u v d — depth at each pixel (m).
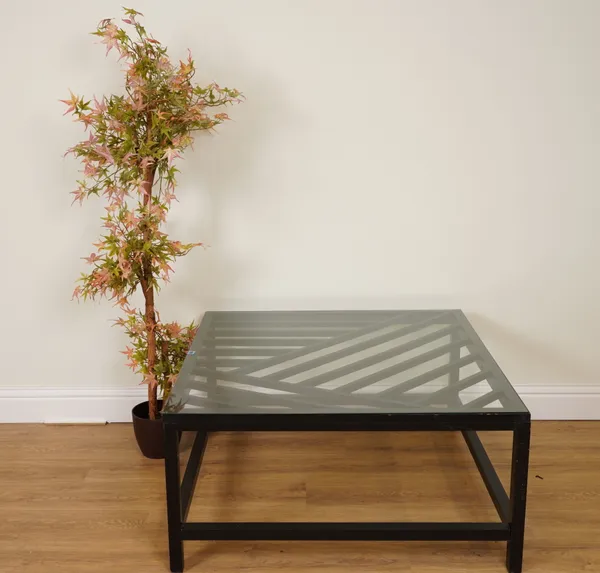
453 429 2.27
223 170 3.02
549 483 2.79
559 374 3.24
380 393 2.38
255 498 2.71
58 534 2.53
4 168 3.01
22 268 3.12
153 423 2.90
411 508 2.65
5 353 3.22
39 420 3.27
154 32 2.89
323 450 3.05
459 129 2.98
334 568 2.37
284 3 2.87
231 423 2.27
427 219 3.07
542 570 2.35
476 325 3.19
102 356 3.22
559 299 3.15
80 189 2.69
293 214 3.07
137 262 2.64
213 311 3.14
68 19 2.87
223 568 2.37
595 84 2.92
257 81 2.94
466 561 2.40
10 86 2.93
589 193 3.03
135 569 2.37
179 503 2.32
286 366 2.58
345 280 3.14
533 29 2.88
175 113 2.66
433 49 2.90
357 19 2.88
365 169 3.02
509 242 3.09
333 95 2.95
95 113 2.59
